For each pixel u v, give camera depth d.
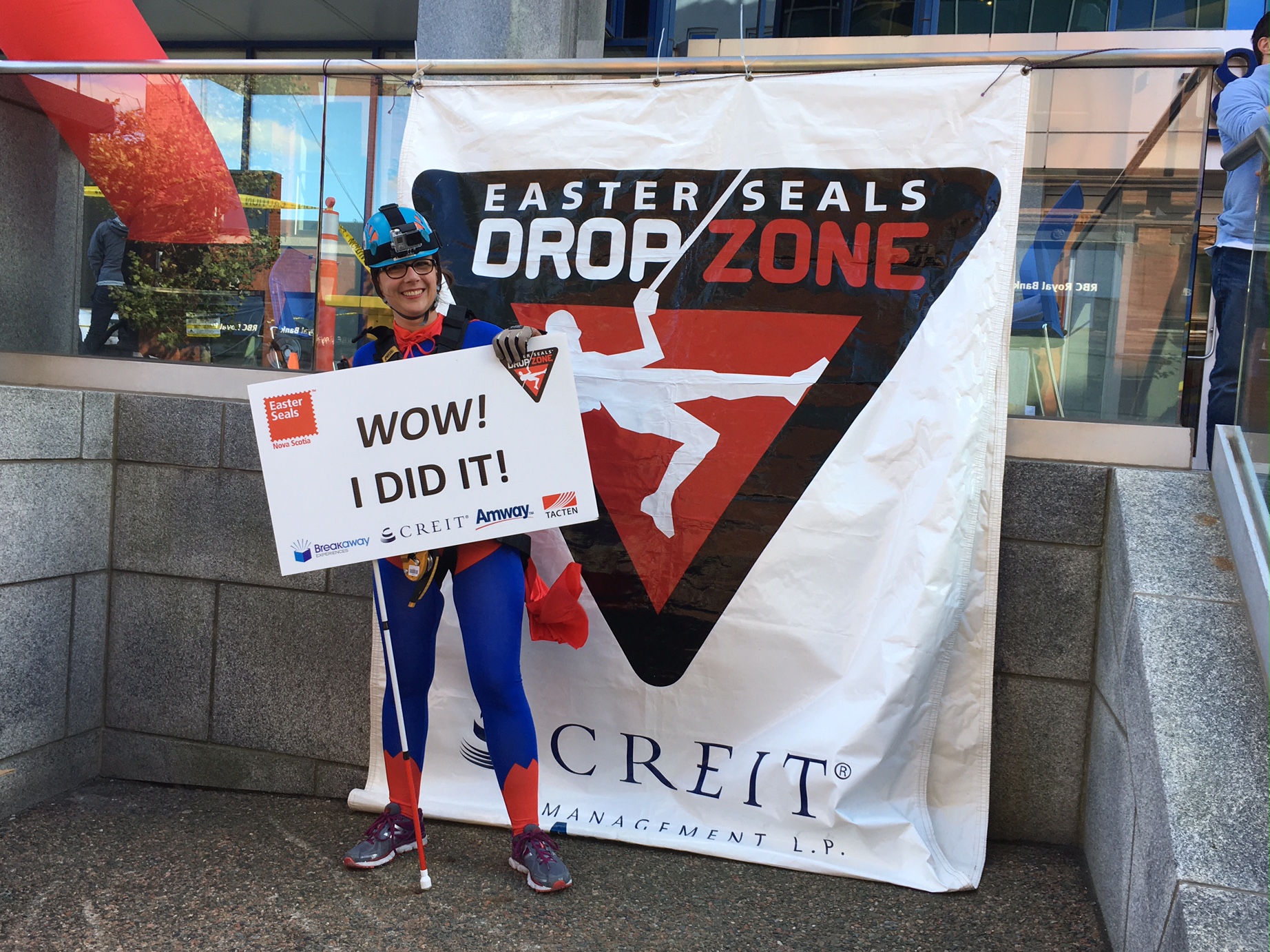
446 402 2.72
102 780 3.77
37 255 3.91
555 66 3.36
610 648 3.24
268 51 10.38
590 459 3.27
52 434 3.49
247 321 3.78
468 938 2.57
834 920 2.68
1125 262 3.14
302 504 2.75
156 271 3.84
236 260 3.78
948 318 3.02
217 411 3.65
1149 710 2.29
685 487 3.20
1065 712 3.11
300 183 3.71
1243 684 2.30
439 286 3.36
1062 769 3.12
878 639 2.96
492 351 2.72
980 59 3.04
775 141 3.17
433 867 2.96
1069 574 3.09
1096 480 3.06
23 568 3.39
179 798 3.59
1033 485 3.11
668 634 3.20
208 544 3.67
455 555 2.81
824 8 10.95
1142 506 2.86
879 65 3.12
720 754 3.13
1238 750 2.17
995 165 3.02
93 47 4.40
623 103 3.29
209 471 3.66
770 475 3.13
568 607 2.91
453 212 3.39
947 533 2.93
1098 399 3.19
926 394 3.02
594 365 3.28
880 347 3.07
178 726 3.72
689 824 3.12
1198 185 3.06
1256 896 1.89
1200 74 3.02
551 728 3.29
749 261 3.17
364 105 3.64
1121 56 3.03
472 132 3.40
